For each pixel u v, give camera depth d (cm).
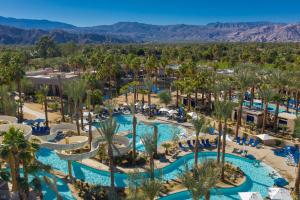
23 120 5478
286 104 6606
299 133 3859
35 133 4841
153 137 3244
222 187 3197
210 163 2561
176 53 13375
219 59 13338
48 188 3102
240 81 4828
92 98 6012
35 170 2459
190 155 4078
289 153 4038
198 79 6056
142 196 2334
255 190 3206
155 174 3416
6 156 2347
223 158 3331
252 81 5019
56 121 5481
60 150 3753
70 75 8462
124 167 3644
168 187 3172
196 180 2378
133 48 17488
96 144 3906
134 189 2445
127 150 3853
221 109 3262
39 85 7769
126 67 9562
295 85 5438
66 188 3122
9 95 5541
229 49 17188
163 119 5847
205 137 4722
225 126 3288
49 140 4469
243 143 4469
